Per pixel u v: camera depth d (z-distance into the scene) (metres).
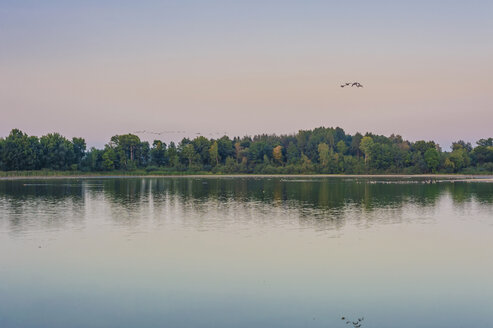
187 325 20.33
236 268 28.89
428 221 47.91
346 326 20.31
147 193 85.50
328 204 64.56
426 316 21.41
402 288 25.20
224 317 21.19
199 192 88.94
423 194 82.56
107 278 26.81
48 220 48.16
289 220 48.44
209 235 39.66
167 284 25.75
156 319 20.94
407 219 49.31
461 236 39.28
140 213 54.22
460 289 25.03
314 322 20.70
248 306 22.52
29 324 20.38
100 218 49.81
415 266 29.47
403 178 164.25
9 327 20.05
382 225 45.06
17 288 25.05
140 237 38.72
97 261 30.58
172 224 45.75
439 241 37.16
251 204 64.62
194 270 28.47
